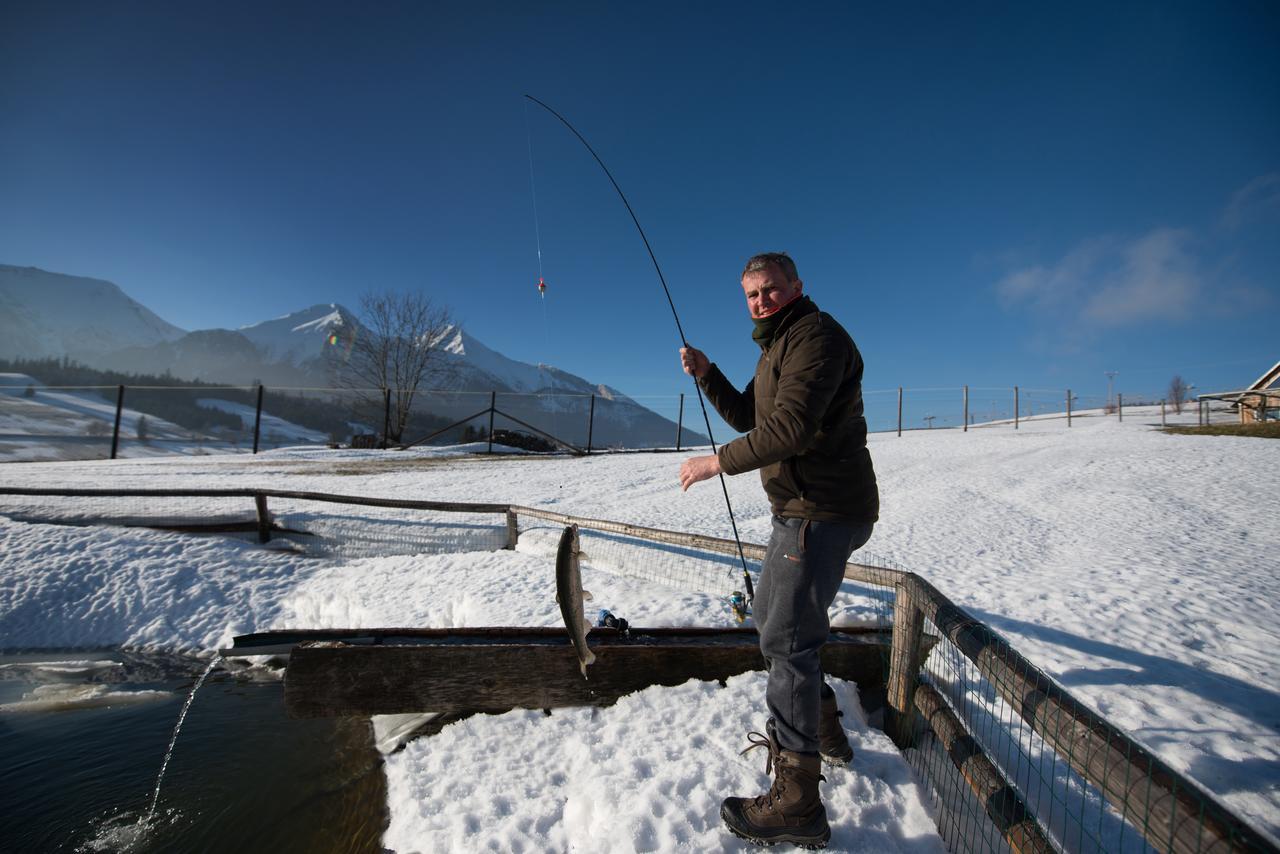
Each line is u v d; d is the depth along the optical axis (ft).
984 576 18.40
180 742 14.07
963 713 10.17
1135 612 14.88
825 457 7.26
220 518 27.94
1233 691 10.75
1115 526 25.46
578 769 9.45
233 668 19.10
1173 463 40.40
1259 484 33.14
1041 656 12.44
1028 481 37.14
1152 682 11.16
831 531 7.25
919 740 9.77
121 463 52.49
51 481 38.40
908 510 29.45
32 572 23.57
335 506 29.40
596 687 10.95
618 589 17.99
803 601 7.32
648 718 10.27
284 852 9.87
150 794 12.01
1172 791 4.44
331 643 11.23
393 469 50.26
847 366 7.15
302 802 11.04
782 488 7.57
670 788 8.45
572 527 9.09
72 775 12.84
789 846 7.38
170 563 25.02
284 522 27.84
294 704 10.78
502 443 81.82
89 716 15.85
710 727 9.79
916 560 20.44
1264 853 3.51
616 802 8.33
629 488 40.29
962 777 8.61
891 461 48.78
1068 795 7.96
